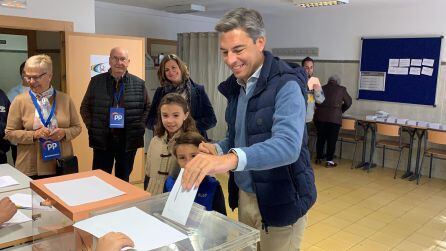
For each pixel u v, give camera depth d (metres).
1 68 5.46
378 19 6.20
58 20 4.07
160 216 1.03
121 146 3.54
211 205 1.69
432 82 5.72
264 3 5.79
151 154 2.35
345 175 5.71
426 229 3.80
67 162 2.71
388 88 6.20
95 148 3.48
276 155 1.11
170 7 6.38
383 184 5.31
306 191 1.49
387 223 3.92
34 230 1.37
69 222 1.05
